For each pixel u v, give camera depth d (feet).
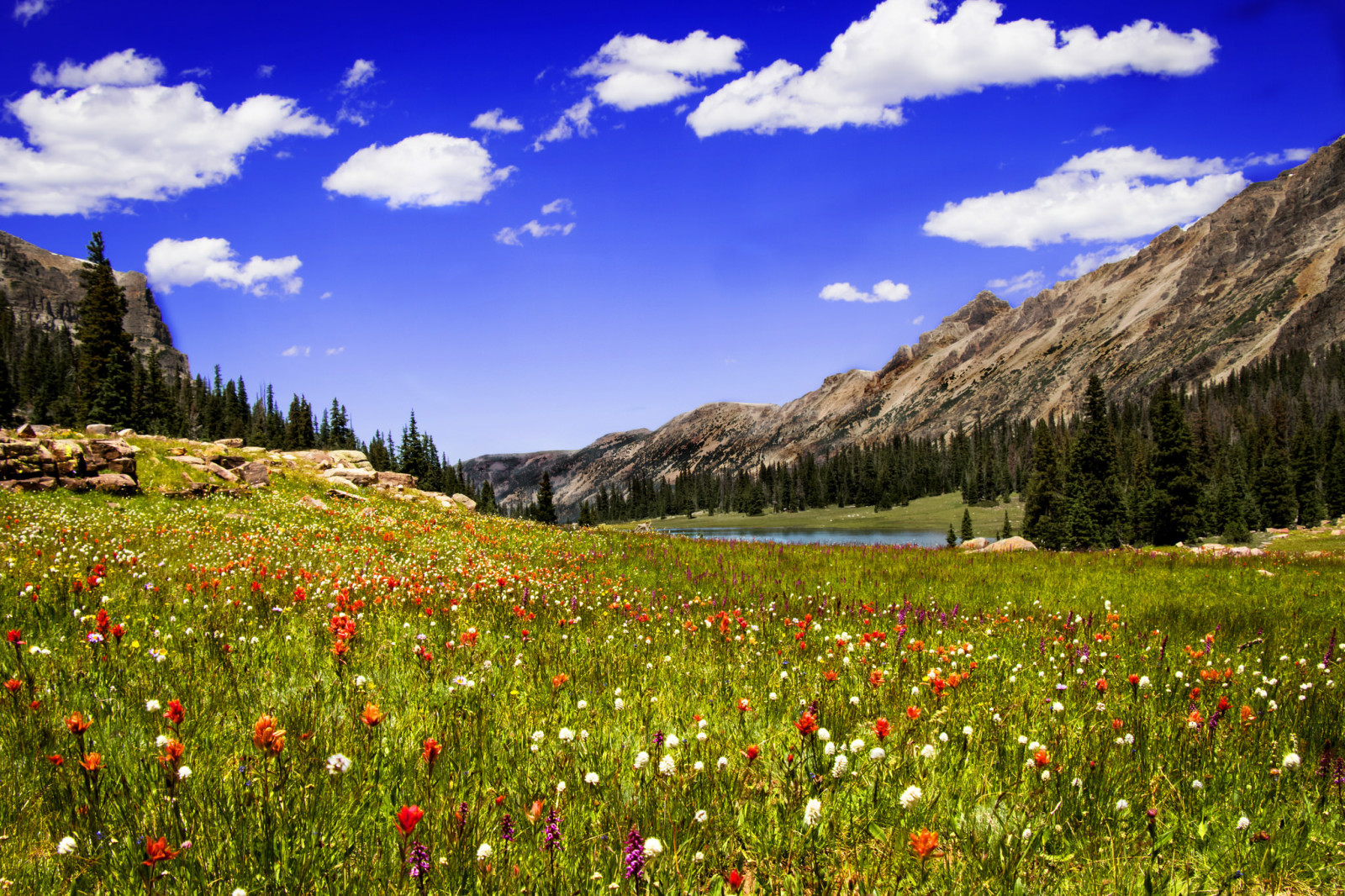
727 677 22.38
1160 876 11.37
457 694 18.60
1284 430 513.04
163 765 12.51
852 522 574.56
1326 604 43.11
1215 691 21.08
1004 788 14.16
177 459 84.23
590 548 76.69
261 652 21.59
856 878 10.95
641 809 12.56
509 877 10.18
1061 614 39.42
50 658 18.60
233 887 9.78
